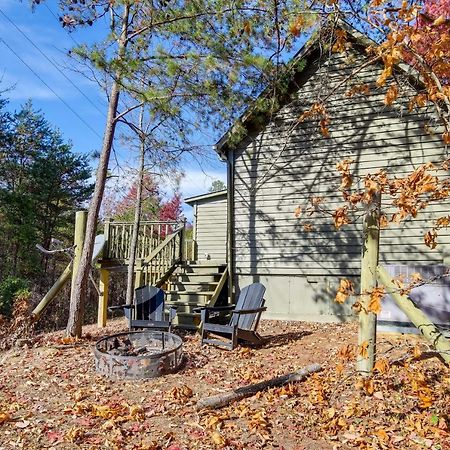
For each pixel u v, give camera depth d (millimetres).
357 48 8672
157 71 7086
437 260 7844
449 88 3574
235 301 9516
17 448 3396
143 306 7836
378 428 3633
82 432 3660
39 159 20391
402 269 6875
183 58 7336
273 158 9391
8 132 19688
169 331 7074
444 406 3883
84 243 7598
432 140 8031
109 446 3426
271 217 9375
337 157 8844
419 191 3189
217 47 7348
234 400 4367
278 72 8219
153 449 3373
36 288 17047
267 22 7109
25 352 6602
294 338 7250
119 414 4059
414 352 3535
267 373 5348
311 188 9055
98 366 5418
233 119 8570
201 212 17859
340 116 8836
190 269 9906
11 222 18688
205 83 7523
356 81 8406
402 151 8273
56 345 6875
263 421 3830
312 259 8969
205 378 5262
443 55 3727
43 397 4605
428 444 3330
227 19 7211
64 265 20875
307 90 9133
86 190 22141
